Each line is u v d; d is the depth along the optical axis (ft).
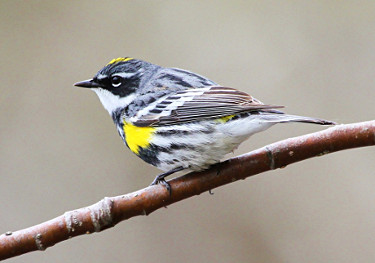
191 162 28.35
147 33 50.80
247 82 48.49
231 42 50.29
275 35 50.19
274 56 49.26
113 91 32.19
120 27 50.80
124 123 31.01
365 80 47.37
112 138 46.70
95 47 50.03
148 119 29.73
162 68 32.76
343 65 48.14
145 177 45.09
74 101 48.06
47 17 50.55
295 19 50.39
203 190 27.12
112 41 50.31
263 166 27.04
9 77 48.57
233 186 44.14
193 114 28.25
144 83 31.86
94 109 47.70
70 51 49.78
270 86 47.93
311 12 50.39
